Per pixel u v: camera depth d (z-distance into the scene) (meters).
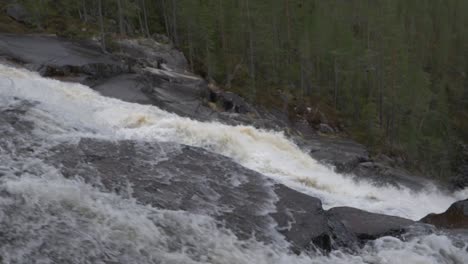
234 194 10.89
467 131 65.06
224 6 48.38
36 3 35.78
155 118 19.67
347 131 44.38
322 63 56.12
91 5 45.12
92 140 12.21
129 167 11.00
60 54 26.44
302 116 40.81
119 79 25.78
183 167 11.61
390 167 30.52
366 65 54.94
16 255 7.43
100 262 7.71
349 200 17.75
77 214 8.62
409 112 53.59
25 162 10.13
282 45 55.31
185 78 30.02
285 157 22.23
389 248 10.62
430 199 26.91
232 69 46.06
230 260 8.60
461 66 78.50
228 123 25.77
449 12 85.50
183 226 9.13
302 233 10.01
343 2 74.88
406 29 74.88
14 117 12.88
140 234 8.53
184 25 44.25
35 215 8.30
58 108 15.85
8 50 24.67
